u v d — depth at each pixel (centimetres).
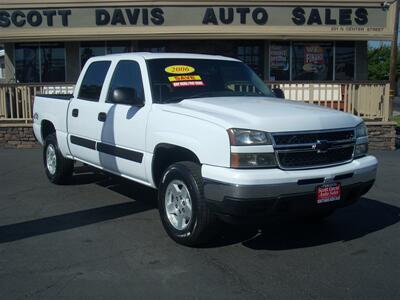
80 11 1454
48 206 664
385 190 782
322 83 1268
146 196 721
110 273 438
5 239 529
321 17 1473
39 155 1137
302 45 1591
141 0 1439
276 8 1456
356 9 1481
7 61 1600
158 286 411
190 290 404
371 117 1291
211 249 500
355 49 1603
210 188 455
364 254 490
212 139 458
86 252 490
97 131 648
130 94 567
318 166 472
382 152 1231
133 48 1591
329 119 488
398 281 424
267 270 446
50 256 479
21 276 431
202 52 1597
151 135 539
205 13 1445
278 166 452
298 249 503
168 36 1453
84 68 719
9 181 833
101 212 634
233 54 1594
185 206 496
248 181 433
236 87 615
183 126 495
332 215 630
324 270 448
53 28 1465
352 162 502
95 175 864
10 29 1470
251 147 443
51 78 1608
